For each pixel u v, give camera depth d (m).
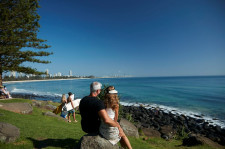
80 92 56.81
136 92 54.56
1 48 15.32
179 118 20.33
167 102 33.78
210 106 28.75
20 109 8.45
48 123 7.20
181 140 10.07
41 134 5.07
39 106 12.64
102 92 10.26
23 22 16.42
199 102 33.00
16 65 17.45
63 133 5.62
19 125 5.64
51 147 4.04
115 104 3.14
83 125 3.10
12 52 16.25
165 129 13.05
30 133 4.96
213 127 16.66
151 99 38.34
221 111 24.58
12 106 8.52
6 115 6.73
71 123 8.85
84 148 3.03
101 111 2.79
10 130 4.30
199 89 65.69
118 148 3.27
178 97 40.97
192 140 8.31
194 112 24.19
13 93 53.03
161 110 26.05
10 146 3.68
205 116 21.70
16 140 4.15
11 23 15.71
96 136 3.19
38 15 17.78
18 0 16.27
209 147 7.46
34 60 18.09
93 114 2.89
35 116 8.27
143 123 17.91
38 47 19.36
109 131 3.13
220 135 14.79
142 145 6.66
